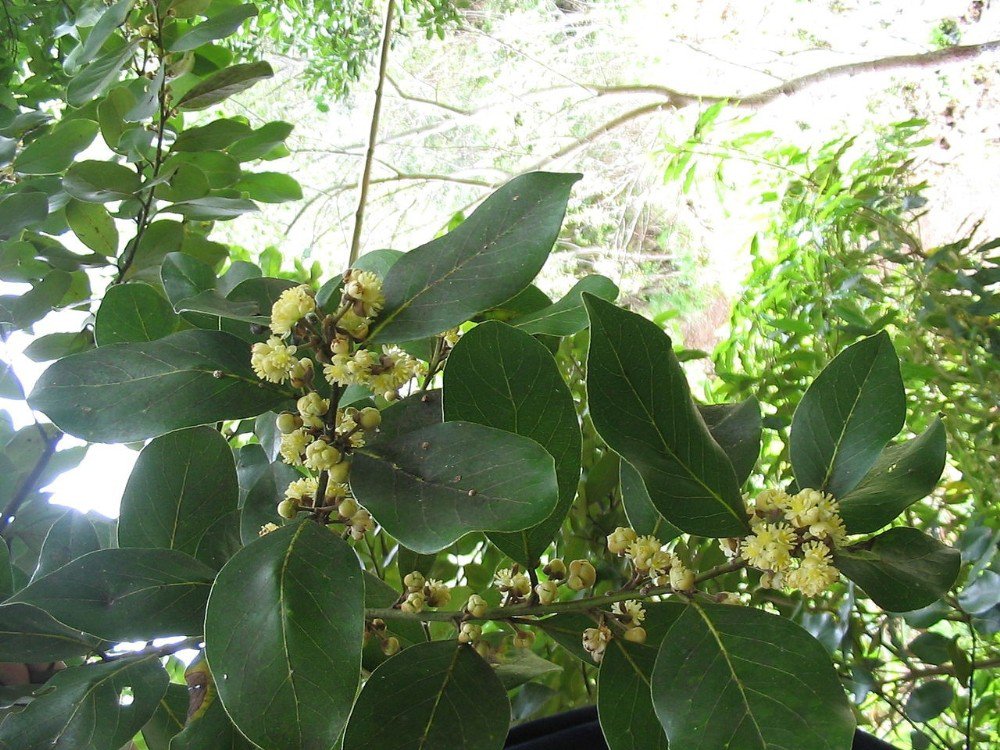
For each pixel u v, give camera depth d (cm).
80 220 57
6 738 35
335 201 280
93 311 60
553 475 29
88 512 54
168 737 43
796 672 31
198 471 44
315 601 30
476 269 33
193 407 33
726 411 43
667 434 35
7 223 51
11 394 55
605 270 270
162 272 45
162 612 35
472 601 36
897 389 36
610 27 286
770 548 33
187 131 56
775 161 122
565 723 39
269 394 34
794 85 246
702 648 32
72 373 34
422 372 42
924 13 255
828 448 37
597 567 59
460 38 279
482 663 36
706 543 66
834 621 62
